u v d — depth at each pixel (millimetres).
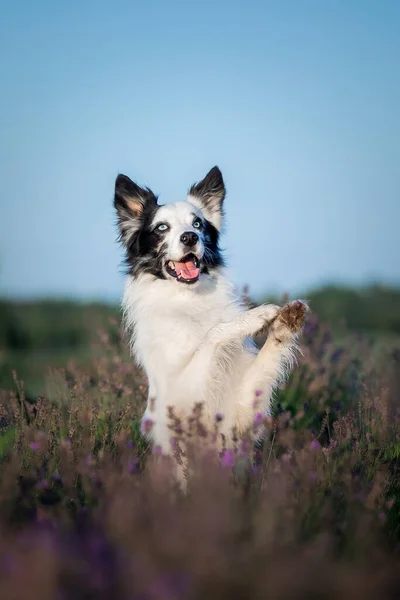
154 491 4504
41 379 14594
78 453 6363
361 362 11375
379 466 6520
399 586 3510
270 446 6895
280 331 7121
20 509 4977
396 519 5660
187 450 5594
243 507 4477
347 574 3412
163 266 8070
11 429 7809
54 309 27828
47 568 3188
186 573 3258
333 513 4750
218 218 8922
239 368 7449
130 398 9164
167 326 7520
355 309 27797
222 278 8406
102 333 11500
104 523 4137
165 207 8398
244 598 3289
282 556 3562
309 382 10109
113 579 3314
